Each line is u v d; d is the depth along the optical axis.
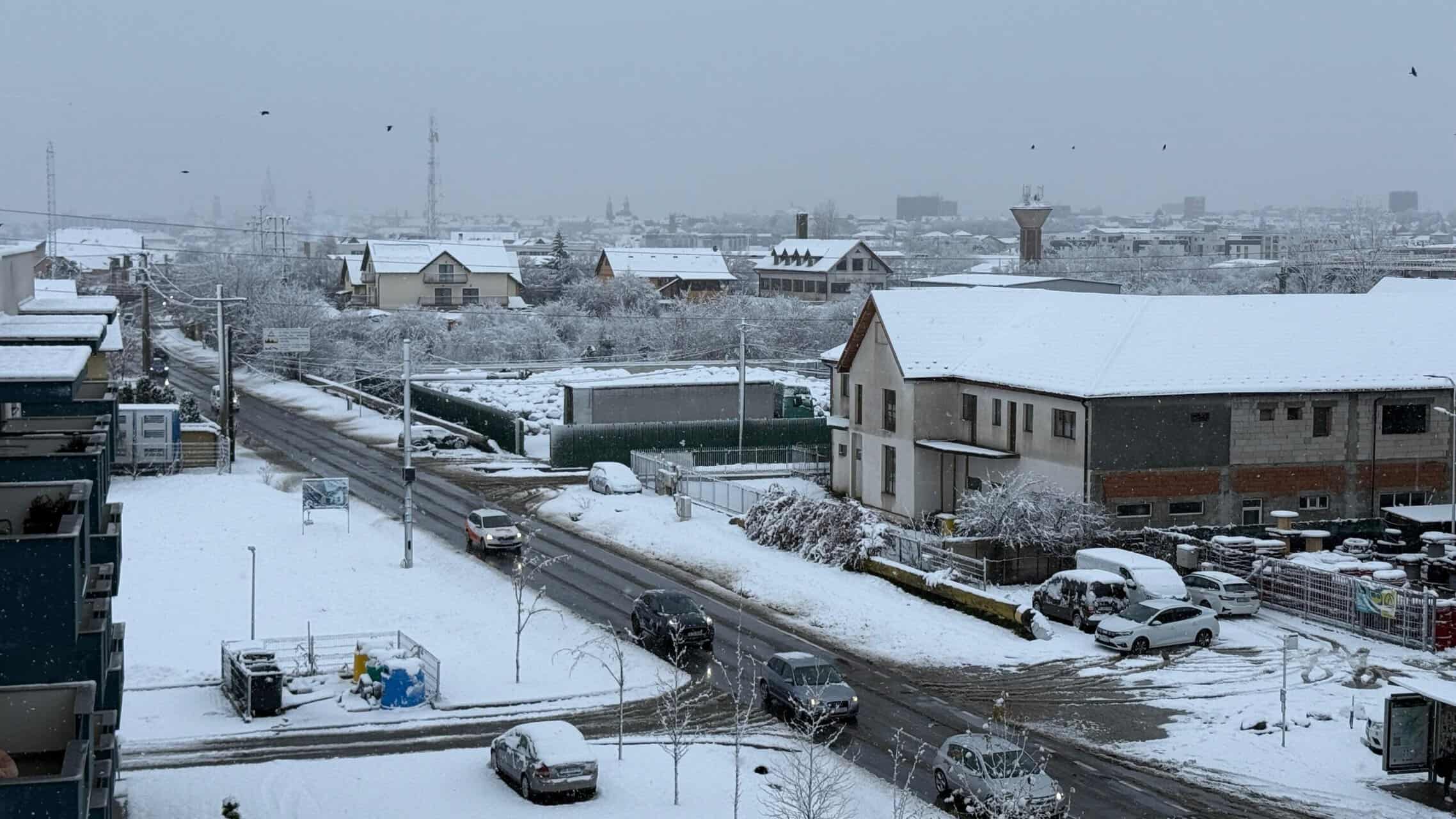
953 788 29.64
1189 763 32.72
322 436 86.62
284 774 31.34
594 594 49.19
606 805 29.72
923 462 59.06
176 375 119.31
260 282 141.75
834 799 28.86
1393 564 49.25
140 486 66.62
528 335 123.25
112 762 22.11
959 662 41.28
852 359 63.78
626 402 81.12
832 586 49.34
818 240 178.25
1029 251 168.00
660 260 173.62
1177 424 52.50
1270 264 184.75
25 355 22.86
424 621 45.47
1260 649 42.47
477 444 83.12
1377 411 54.59
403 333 121.00
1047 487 51.31
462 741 34.41
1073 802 30.00
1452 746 31.08
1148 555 50.25
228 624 44.44
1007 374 56.31
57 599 20.08
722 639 43.66
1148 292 147.88
